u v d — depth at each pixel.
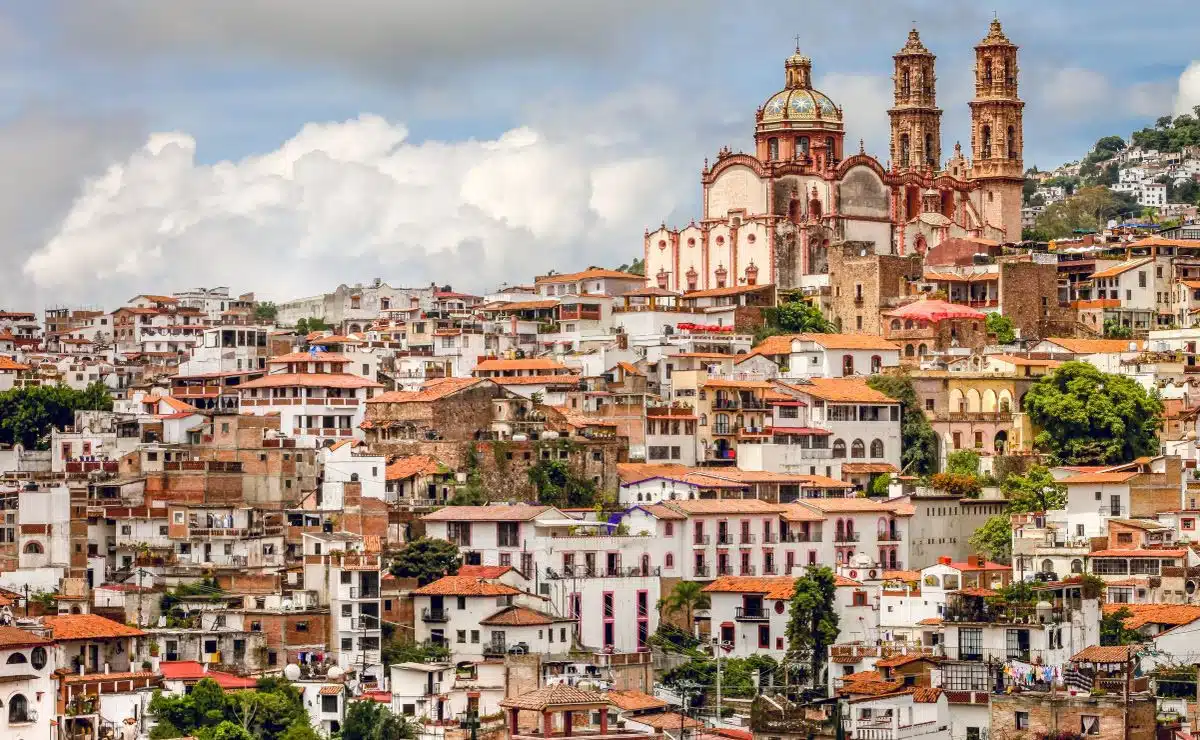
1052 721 197.75
